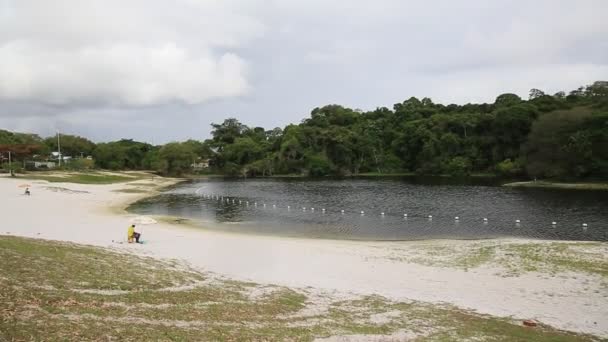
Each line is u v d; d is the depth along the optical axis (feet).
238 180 494.18
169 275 75.15
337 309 64.44
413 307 66.90
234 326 52.47
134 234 112.68
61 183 317.22
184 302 59.93
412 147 547.90
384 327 57.16
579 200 224.94
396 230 153.69
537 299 71.82
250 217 188.85
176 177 560.61
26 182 297.33
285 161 593.01
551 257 96.68
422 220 176.76
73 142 629.10
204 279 76.23
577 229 147.33
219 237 129.59
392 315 62.54
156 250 102.78
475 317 62.90
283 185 398.62
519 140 437.58
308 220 180.04
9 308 45.42
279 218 186.19
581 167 318.65
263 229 155.74
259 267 90.99
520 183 332.60
